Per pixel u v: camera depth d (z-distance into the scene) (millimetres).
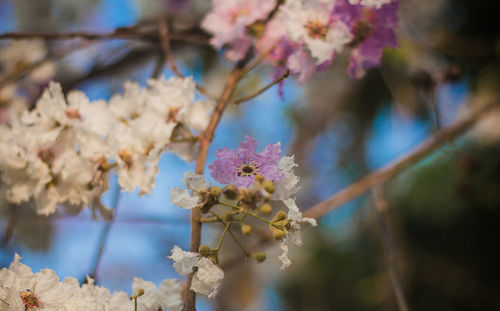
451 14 1764
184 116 805
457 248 1790
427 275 1743
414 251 1781
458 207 1743
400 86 1621
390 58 1572
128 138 786
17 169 796
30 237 1508
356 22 836
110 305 729
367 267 1835
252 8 881
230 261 1014
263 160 714
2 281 733
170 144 810
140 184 779
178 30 1063
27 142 795
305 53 814
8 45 1239
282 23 837
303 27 806
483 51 1580
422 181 1803
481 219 1765
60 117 803
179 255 703
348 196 1069
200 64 1604
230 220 706
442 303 1729
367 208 1828
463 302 1737
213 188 704
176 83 809
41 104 802
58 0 1689
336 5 809
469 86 1729
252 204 702
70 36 924
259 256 706
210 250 706
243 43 885
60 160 798
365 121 1914
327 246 1944
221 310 1901
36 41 1253
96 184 797
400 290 956
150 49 1330
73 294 746
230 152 716
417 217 1807
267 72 1589
